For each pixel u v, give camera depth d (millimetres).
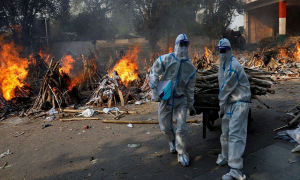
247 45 32625
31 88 10648
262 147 4316
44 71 14477
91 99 8172
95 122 6215
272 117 5910
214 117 4961
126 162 4027
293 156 3918
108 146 4699
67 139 5137
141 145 4680
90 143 4879
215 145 4512
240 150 3305
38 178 3662
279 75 12523
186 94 3891
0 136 5508
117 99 8344
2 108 7391
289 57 16062
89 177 3615
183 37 3641
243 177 3283
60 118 6695
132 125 5844
